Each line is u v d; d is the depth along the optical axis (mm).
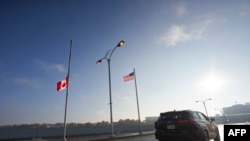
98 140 16781
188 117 9445
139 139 16969
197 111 10586
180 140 9359
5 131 24078
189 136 9023
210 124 11102
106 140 17281
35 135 26734
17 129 25281
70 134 30297
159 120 10453
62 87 17172
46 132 27984
